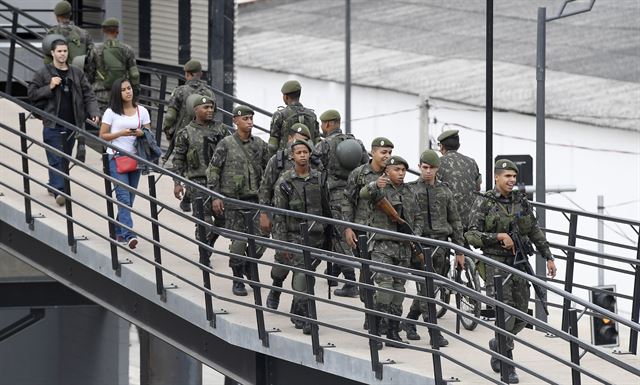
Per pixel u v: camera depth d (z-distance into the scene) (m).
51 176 43.09
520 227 32.78
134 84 48.38
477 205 32.84
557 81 113.56
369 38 143.50
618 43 120.06
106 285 39.69
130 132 40.59
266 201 35.50
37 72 42.91
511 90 113.62
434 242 30.17
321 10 158.25
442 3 147.88
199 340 36.84
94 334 58.78
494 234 32.56
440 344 33.91
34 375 58.31
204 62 66.31
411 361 31.72
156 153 41.00
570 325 29.22
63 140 40.09
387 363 31.30
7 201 42.19
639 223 35.88
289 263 34.56
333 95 134.25
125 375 59.38
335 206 37.31
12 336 58.19
